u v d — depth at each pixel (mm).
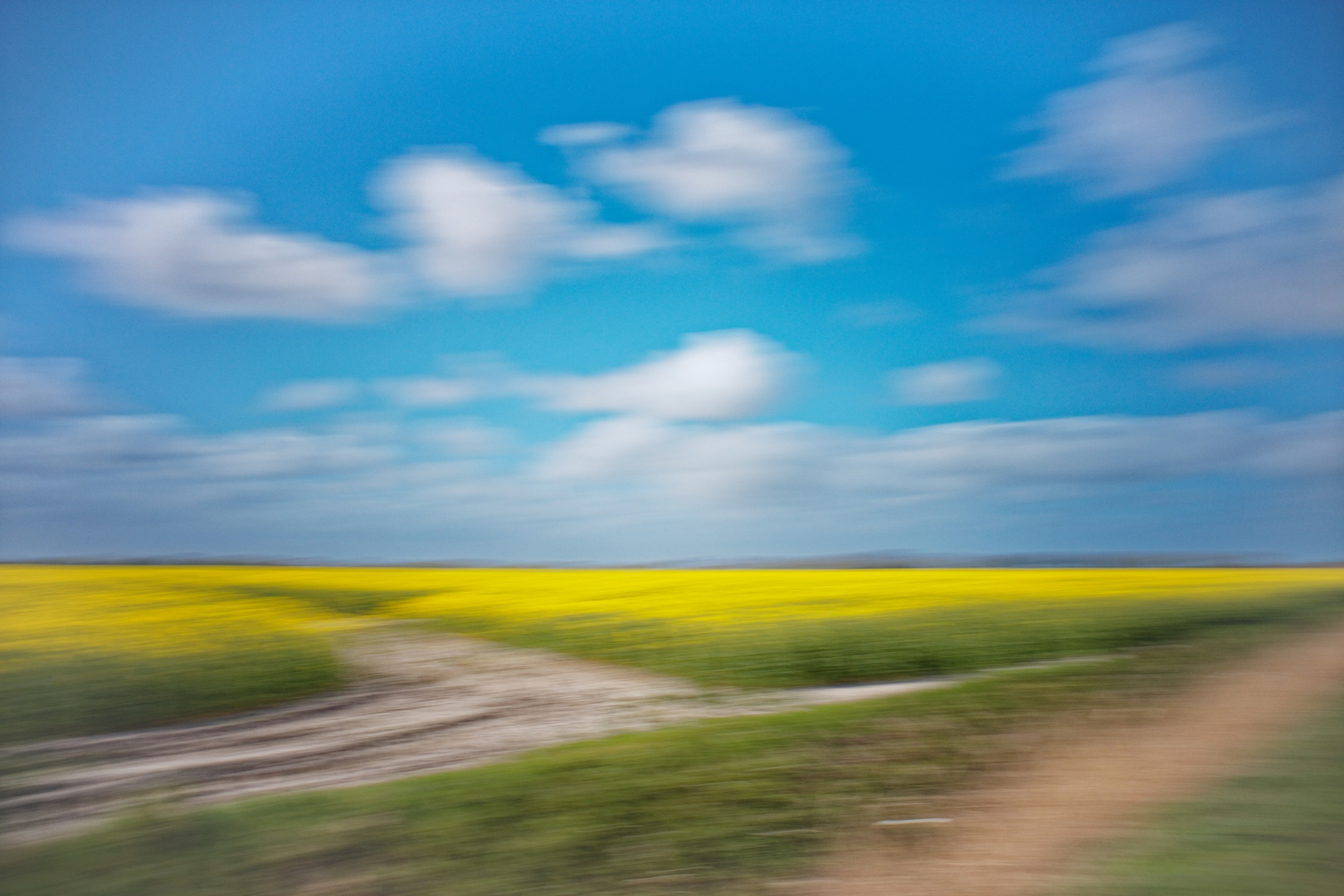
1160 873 4578
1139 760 6742
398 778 8336
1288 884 4309
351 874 5410
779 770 7191
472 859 5570
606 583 34469
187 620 23406
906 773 6926
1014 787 6395
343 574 49875
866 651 13812
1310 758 6180
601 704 11969
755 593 26266
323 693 13656
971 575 33906
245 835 6121
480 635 21266
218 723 11430
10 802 7898
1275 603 16422
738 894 4895
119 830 6328
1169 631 13883
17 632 19219
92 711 11297
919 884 4855
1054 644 13688
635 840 5789
